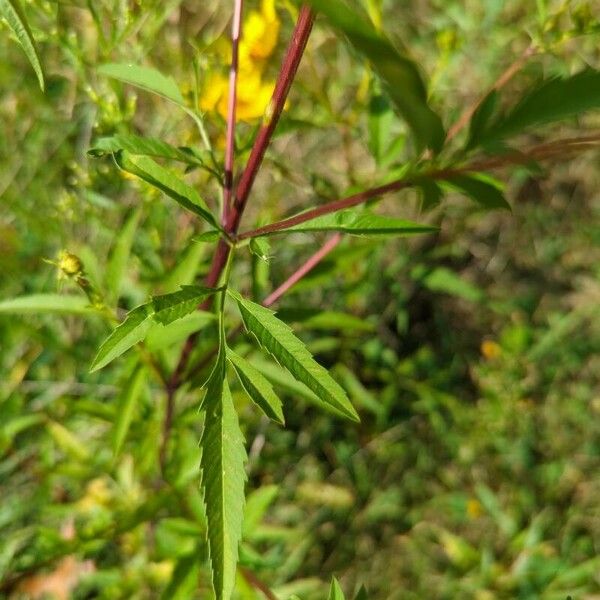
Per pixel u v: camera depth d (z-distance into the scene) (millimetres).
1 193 375
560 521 398
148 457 255
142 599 324
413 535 396
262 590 224
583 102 128
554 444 418
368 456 404
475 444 412
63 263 199
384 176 250
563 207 469
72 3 239
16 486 363
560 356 438
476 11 441
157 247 279
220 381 151
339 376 384
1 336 348
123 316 225
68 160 383
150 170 164
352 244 258
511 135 138
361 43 95
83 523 349
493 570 371
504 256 465
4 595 328
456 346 445
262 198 395
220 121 236
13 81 377
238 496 143
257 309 155
